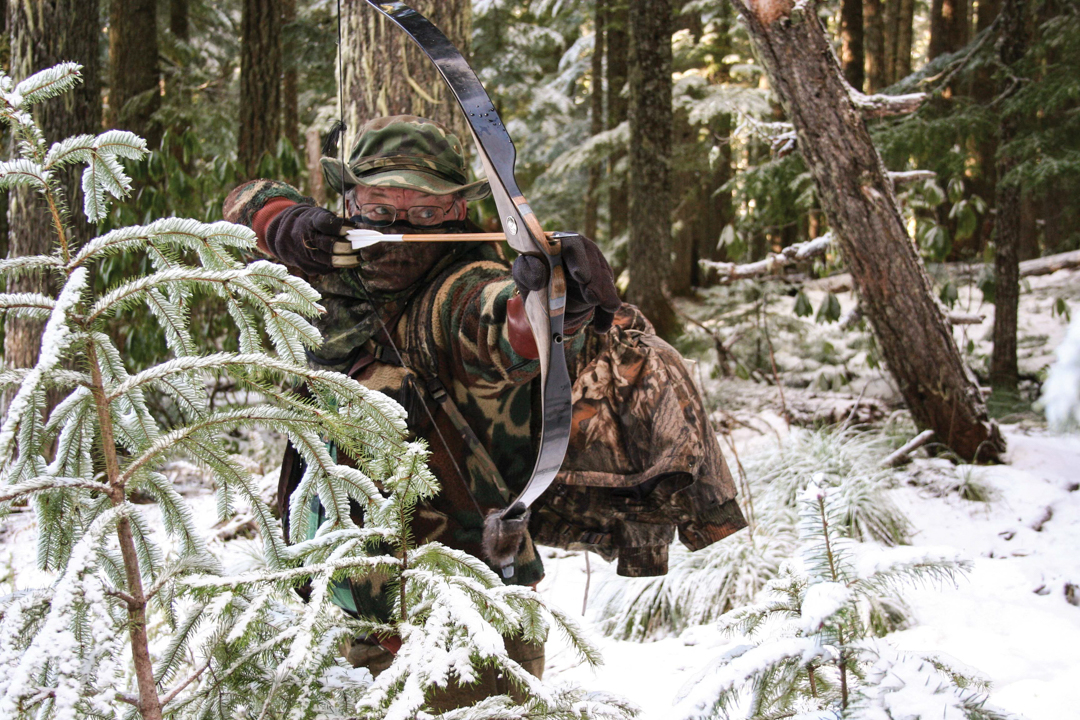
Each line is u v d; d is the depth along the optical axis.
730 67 12.90
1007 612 3.31
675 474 2.01
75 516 1.48
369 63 3.58
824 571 1.51
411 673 1.29
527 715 1.44
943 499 4.84
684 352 8.84
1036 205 13.44
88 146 1.38
